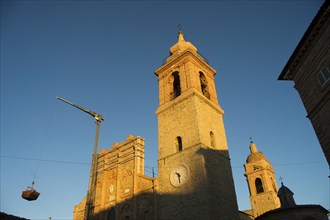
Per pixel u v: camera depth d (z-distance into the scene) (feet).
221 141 125.70
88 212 86.89
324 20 72.08
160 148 125.08
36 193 93.40
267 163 231.50
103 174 147.74
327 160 72.28
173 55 152.15
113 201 134.41
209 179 102.99
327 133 72.13
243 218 178.81
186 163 110.63
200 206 98.12
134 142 141.28
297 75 85.15
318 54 75.41
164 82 145.18
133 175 131.64
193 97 122.72
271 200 204.74
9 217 84.53
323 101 73.51
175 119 126.00
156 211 112.98
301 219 137.49
